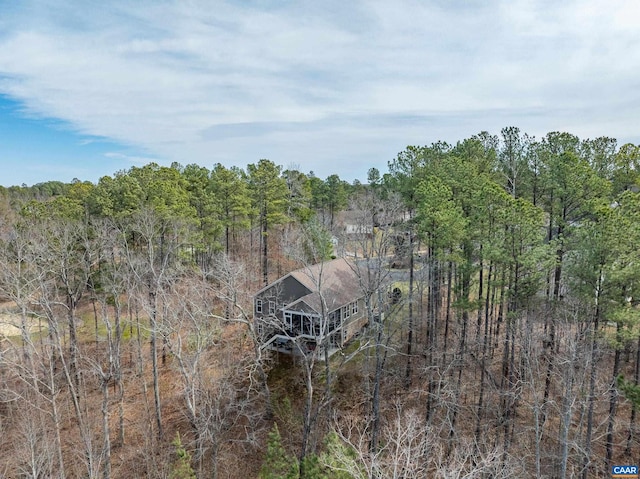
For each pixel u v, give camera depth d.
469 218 22.39
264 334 26.75
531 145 26.70
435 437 18.69
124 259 26.59
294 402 25.03
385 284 23.05
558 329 18.80
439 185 22.78
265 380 23.78
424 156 27.84
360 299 32.47
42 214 27.61
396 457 13.27
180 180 37.34
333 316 29.19
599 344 17.36
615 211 16.64
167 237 29.50
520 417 22.08
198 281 26.50
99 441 22.92
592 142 24.88
